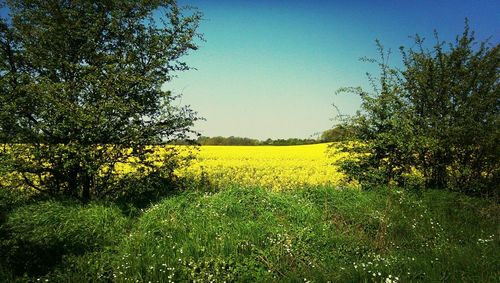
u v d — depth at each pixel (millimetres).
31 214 8844
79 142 11141
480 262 7008
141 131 11734
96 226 8555
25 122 10969
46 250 7402
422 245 8648
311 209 10039
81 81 11352
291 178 19719
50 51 11727
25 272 6707
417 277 6578
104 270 6895
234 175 20391
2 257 6949
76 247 7676
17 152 10703
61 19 11625
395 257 7551
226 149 45688
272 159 30594
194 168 22484
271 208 9914
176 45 12359
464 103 13461
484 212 11047
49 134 11117
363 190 12656
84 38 11953
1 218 8250
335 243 8453
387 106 12867
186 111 12570
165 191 12023
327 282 6477
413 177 12797
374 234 9328
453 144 13125
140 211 10414
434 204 11445
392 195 11555
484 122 13398
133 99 11883
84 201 11125
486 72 13461
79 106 11109
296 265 7469
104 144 11602
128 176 12438
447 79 13484
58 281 6551
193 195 10977
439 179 13992
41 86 10492
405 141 12664
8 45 11445
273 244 7965
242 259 7410
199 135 13141
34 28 11617
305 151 41500
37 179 11906
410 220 10156
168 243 7945
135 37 12250
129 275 6781
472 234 9430
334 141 13867
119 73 11516
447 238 9133
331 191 11453
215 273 6898
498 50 13227
